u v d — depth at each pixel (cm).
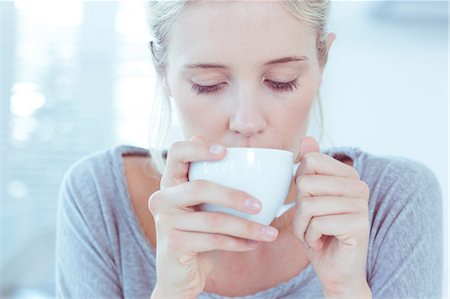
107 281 117
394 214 114
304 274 112
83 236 121
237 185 78
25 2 253
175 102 101
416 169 122
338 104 239
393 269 108
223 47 89
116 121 254
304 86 97
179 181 84
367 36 238
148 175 129
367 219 85
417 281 107
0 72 253
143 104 254
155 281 119
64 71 254
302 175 86
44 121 254
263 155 78
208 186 79
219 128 96
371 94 238
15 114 254
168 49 102
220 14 88
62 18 254
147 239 121
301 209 85
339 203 84
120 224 123
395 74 237
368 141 239
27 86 254
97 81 254
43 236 217
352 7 237
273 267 115
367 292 90
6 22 253
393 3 233
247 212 78
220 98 95
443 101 235
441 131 235
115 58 254
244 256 115
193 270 88
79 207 124
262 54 89
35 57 254
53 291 211
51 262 215
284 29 89
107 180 127
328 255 91
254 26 88
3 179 253
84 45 254
